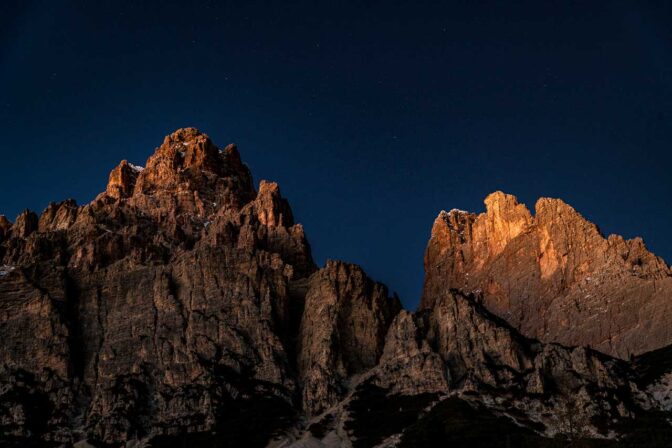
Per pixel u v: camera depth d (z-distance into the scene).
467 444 197.62
